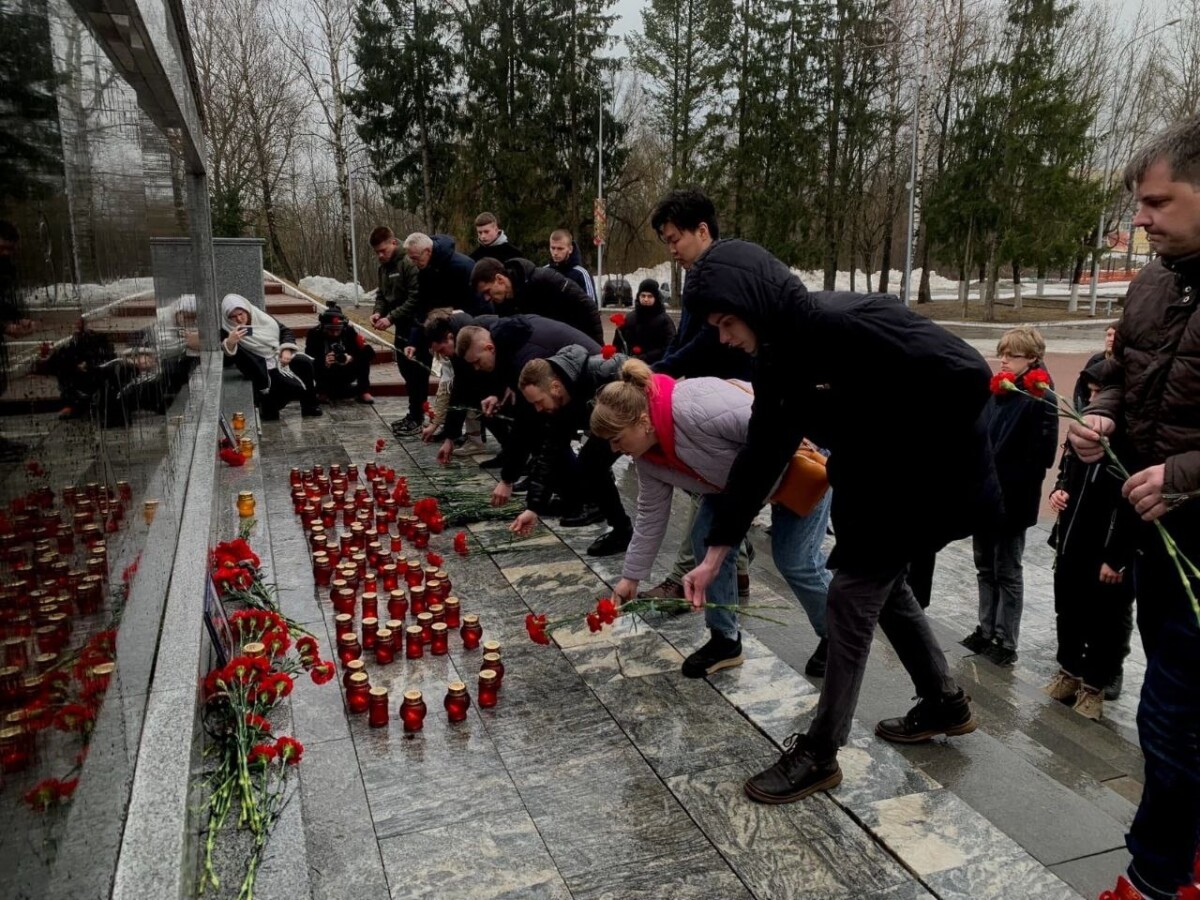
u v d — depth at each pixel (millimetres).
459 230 34688
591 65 35781
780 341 2699
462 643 4051
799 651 4414
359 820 2750
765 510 7441
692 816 2799
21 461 1546
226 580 3973
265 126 35812
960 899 2414
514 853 2605
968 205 30438
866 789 2932
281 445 7898
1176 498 2268
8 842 1283
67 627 1727
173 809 1959
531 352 5086
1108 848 2756
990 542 5453
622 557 5172
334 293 24969
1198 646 2289
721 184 35625
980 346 23625
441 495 6164
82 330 2193
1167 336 2408
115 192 2990
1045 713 4734
